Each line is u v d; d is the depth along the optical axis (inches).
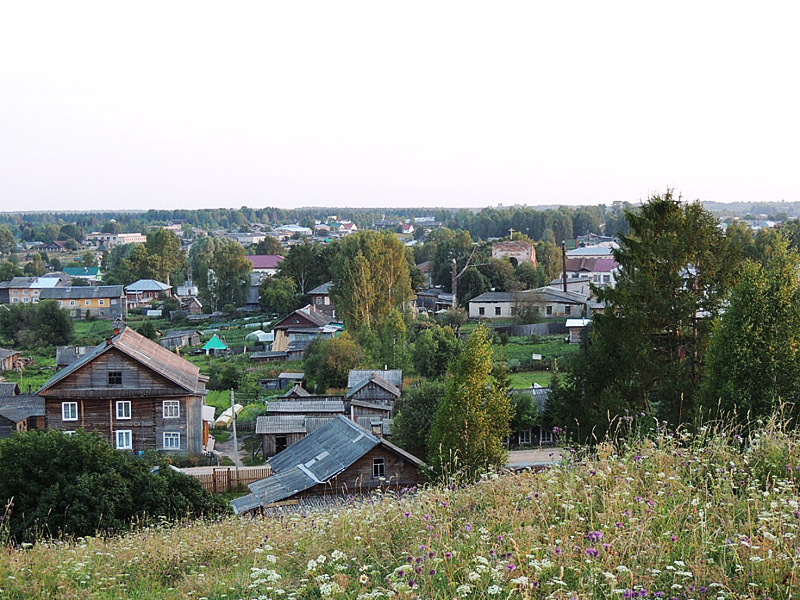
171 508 855.1
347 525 402.9
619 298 999.6
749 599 249.6
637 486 363.9
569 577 280.2
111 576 416.2
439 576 292.4
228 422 1915.6
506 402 941.8
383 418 1733.5
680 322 974.4
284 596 328.2
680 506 325.7
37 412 1701.5
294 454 1203.2
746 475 363.9
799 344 746.8
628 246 1066.1
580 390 997.8
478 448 904.9
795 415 709.9
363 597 272.8
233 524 544.7
